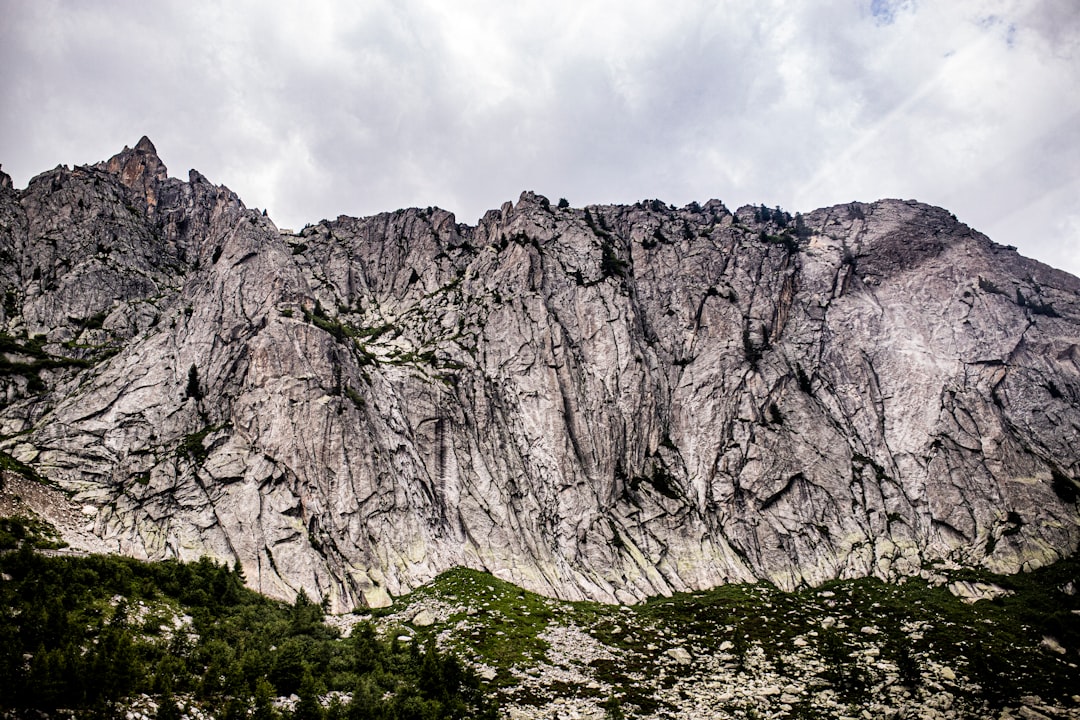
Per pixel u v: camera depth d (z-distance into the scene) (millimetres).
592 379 121062
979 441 118188
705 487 115000
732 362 128125
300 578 81125
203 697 44719
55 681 38188
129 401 99625
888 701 64875
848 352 133250
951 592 94688
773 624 84188
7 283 126625
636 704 60969
